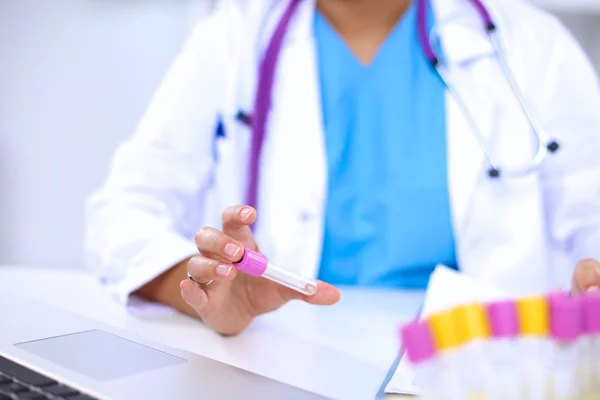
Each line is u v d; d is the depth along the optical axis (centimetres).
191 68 99
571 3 141
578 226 94
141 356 50
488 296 69
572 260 96
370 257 94
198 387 44
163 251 72
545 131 93
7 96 193
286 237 94
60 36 192
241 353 56
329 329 66
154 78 194
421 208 92
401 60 98
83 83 194
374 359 56
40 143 196
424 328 40
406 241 92
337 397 46
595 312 39
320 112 96
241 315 62
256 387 45
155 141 93
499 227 92
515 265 90
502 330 39
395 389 46
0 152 195
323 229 94
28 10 191
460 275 75
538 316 39
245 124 97
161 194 90
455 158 93
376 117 97
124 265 76
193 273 56
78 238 199
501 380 39
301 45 100
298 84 98
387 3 99
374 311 74
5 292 74
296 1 102
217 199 101
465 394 39
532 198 92
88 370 45
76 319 61
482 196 92
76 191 198
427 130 95
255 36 101
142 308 70
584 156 94
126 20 192
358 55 100
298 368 53
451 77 97
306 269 93
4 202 196
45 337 54
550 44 99
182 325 65
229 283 61
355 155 96
